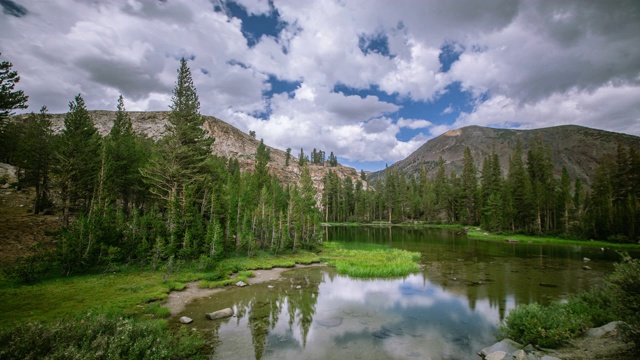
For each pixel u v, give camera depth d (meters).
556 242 59.44
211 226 35.50
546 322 13.10
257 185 65.25
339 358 12.74
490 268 33.78
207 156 46.12
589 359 10.11
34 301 17.62
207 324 16.67
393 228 104.00
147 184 43.41
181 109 44.19
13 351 6.86
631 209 56.31
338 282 27.75
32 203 45.97
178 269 28.77
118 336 9.03
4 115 28.80
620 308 11.30
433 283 27.00
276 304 20.78
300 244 46.56
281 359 12.60
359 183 154.75
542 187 75.69
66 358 6.88
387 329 16.25
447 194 116.94
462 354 13.18
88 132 40.41
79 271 25.36
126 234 29.62
